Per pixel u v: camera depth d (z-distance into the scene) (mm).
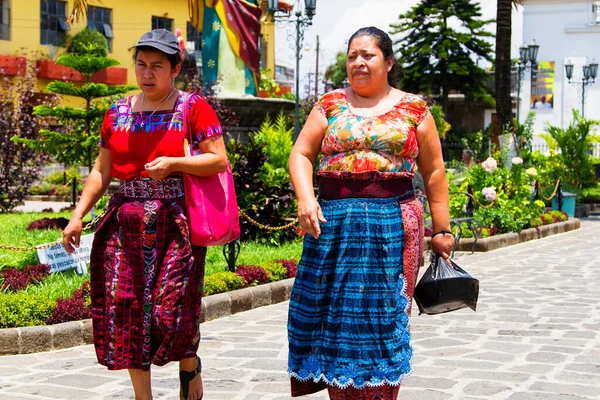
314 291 3662
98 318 3912
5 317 6090
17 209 19094
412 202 3775
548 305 8203
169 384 5188
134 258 3848
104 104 16766
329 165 3760
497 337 6617
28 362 5758
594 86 38250
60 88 13227
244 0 17062
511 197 16312
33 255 8812
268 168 11750
